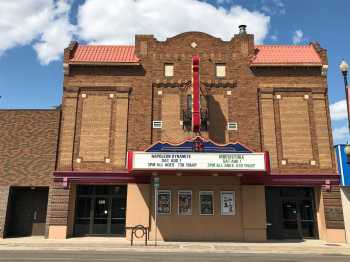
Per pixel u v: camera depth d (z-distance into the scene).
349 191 24.30
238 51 26.34
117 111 25.31
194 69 23.91
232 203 24.06
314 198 25.45
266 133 25.08
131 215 23.73
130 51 27.42
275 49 27.66
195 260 14.36
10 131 25.48
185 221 23.77
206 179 24.38
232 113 25.34
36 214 25.42
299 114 25.44
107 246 19.56
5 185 24.58
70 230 24.27
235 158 22.12
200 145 22.89
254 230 23.58
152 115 25.31
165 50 26.36
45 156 25.00
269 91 25.66
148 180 24.25
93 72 25.88
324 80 25.88
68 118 25.16
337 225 23.72
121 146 24.77
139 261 13.78
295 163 24.69
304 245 21.33
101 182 24.27
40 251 17.45
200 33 26.62
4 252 16.77
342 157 24.52
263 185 24.25
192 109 24.00
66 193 24.02
